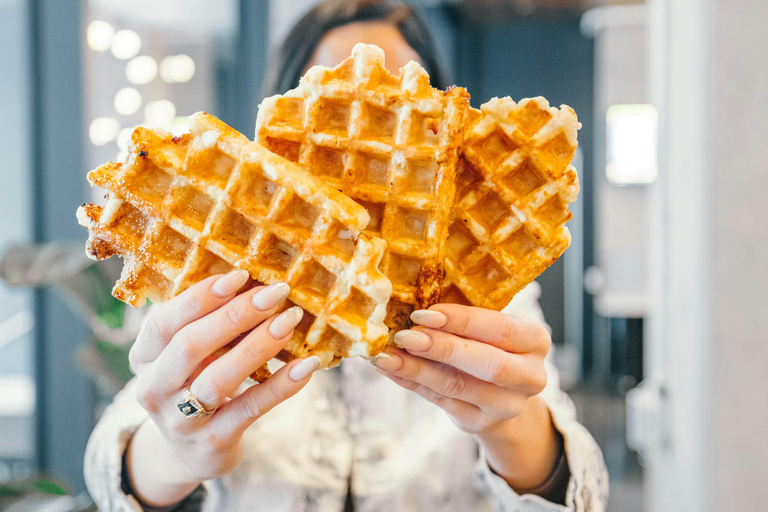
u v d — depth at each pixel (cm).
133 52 146
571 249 341
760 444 62
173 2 151
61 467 131
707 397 64
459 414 46
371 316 41
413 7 68
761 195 62
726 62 63
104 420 59
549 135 43
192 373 43
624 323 304
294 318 41
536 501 52
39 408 130
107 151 140
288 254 43
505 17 314
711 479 64
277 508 58
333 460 60
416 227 43
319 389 62
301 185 41
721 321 63
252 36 150
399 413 62
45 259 97
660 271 82
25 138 129
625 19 318
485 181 44
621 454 221
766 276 62
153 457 51
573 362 336
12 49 131
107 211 43
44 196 129
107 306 100
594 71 332
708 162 64
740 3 63
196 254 42
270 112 44
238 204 42
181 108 155
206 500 57
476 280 45
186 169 42
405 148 43
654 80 90
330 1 63
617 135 331
